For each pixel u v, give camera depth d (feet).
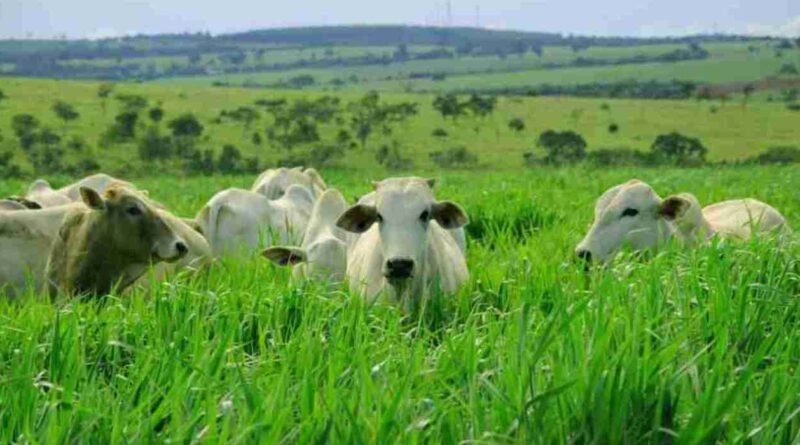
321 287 26.25
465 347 19.03
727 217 38.93
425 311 26.99
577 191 69.56
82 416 15.96
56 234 34.58
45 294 31.04
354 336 21.80
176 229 35.14
